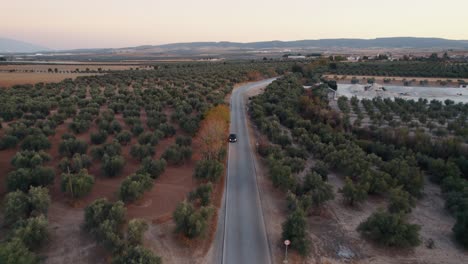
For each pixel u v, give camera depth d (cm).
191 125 5691
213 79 11588
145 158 4184
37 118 6194
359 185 3806
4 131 5250
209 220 3122
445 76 14262
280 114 7562
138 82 10856
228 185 4141
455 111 8075
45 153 4109
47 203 3020
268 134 6050
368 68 16150
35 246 2652
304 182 3881
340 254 2923
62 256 2662
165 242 2902
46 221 2736
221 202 3691
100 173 4162
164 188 3888
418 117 7625
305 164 4588
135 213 3294
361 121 7531
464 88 12119
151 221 3184
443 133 6350
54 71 16400
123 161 4144
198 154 5022
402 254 2969
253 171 4594
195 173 3934
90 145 5078
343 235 3216
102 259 2638
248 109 8275
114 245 2516
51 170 3575
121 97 7925
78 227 3050
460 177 4612
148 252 2364
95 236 2714
